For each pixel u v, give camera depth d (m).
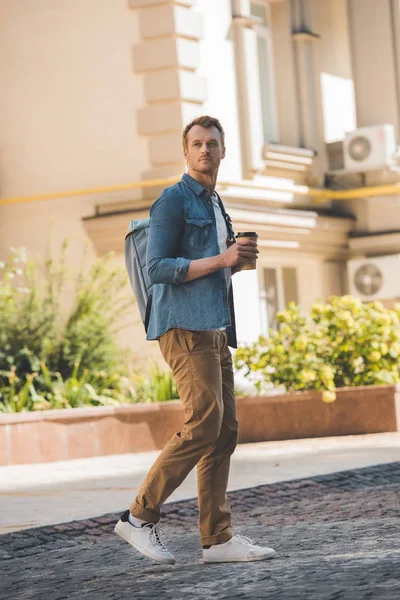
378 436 21.73
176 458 9.89
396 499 14.19
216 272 9.95
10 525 12.65
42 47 27.20
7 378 22.14
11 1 27.61
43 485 16.31
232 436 10.23
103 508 13.72
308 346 22.53
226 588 8.83
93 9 26.55
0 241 27.59
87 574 10.16
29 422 19.70
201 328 9.82
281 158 28.64
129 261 10.47
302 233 28.92
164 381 22.75
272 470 16.91
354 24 31.08
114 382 22.86
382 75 30.72
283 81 30.44
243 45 27.61
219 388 9.92
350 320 22.58
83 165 26.72
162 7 25.67
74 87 26.83
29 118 27.36
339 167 30.73
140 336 25.20
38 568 10.64
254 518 13.36
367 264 30.09
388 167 29.62
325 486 15.38
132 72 26.06
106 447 20.67
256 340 27.09
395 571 9.08
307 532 12.01
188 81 25.83
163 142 25.73
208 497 10.18
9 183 27.62
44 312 22.69
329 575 9.09
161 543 10.00
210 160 10.11
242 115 27.59
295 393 22.03
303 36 30.36
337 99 31.97
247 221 26.94
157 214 9.98
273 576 9.23
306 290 30.33
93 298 23.02
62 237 26.78
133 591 9.04
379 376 22.77
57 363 22.38
